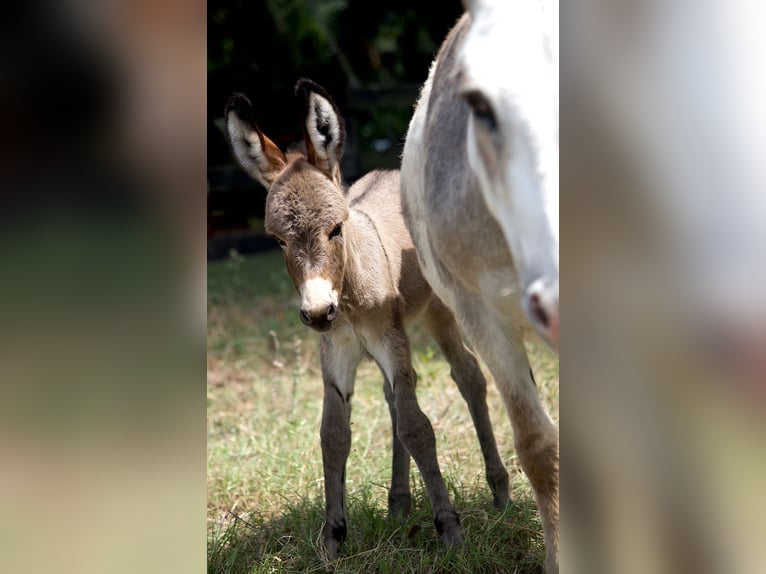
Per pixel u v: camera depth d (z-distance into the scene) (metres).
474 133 2.07
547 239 1.72
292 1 9.42
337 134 3.35
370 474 3.94
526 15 1.91
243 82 8.63
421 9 10.37
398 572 3.08
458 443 4.18
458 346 3.77
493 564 3.10
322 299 3.10
